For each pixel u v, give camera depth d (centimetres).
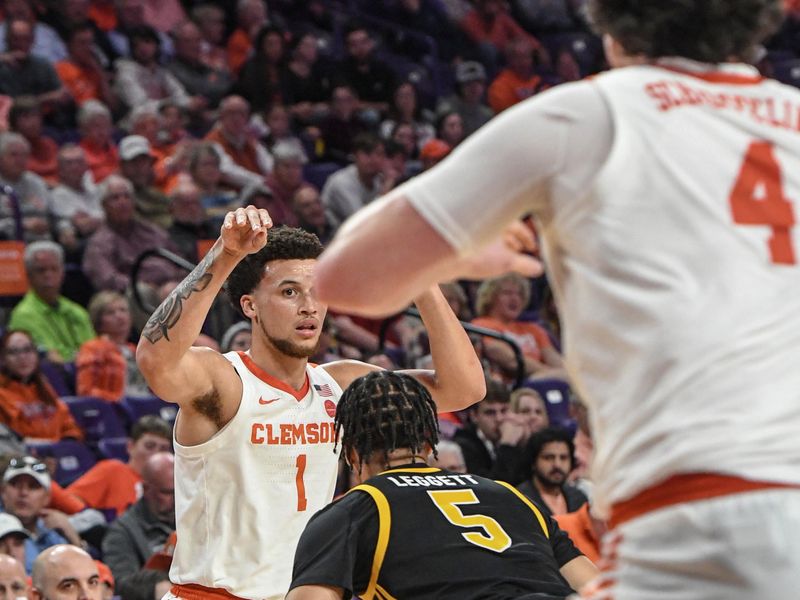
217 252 529
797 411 265
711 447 261
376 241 278
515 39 2436
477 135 286
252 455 589
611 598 275
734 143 283
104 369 1392
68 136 1883
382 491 498
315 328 596
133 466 1192
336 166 2075
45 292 1488
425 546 484
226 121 1952
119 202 1622
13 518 950
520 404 1180
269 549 591
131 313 1512
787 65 2623
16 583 796
